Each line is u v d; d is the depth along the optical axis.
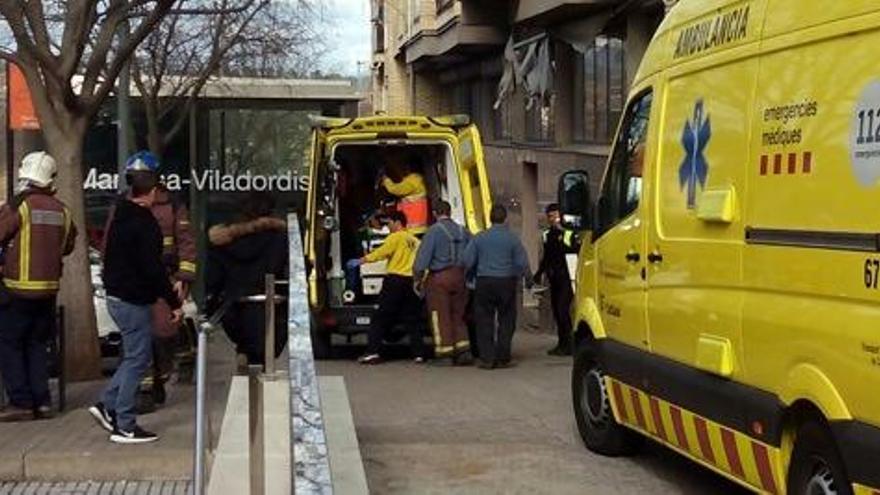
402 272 14.81
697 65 6.72
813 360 5.24
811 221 5.29
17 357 8.93
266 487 5.13
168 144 20.27
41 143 16.61
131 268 8.12
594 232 8.52
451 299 14.45
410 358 15.62
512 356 15.71
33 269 8.80
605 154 19.42
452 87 35.94
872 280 4.80
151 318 8.35
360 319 15.17
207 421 6.23
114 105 18.92
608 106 20.58
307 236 15.07
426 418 10.22
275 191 20.00
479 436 9.35
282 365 9.30
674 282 6.86
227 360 14.09
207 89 19.94
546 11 20.47
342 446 7.84
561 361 15.01
